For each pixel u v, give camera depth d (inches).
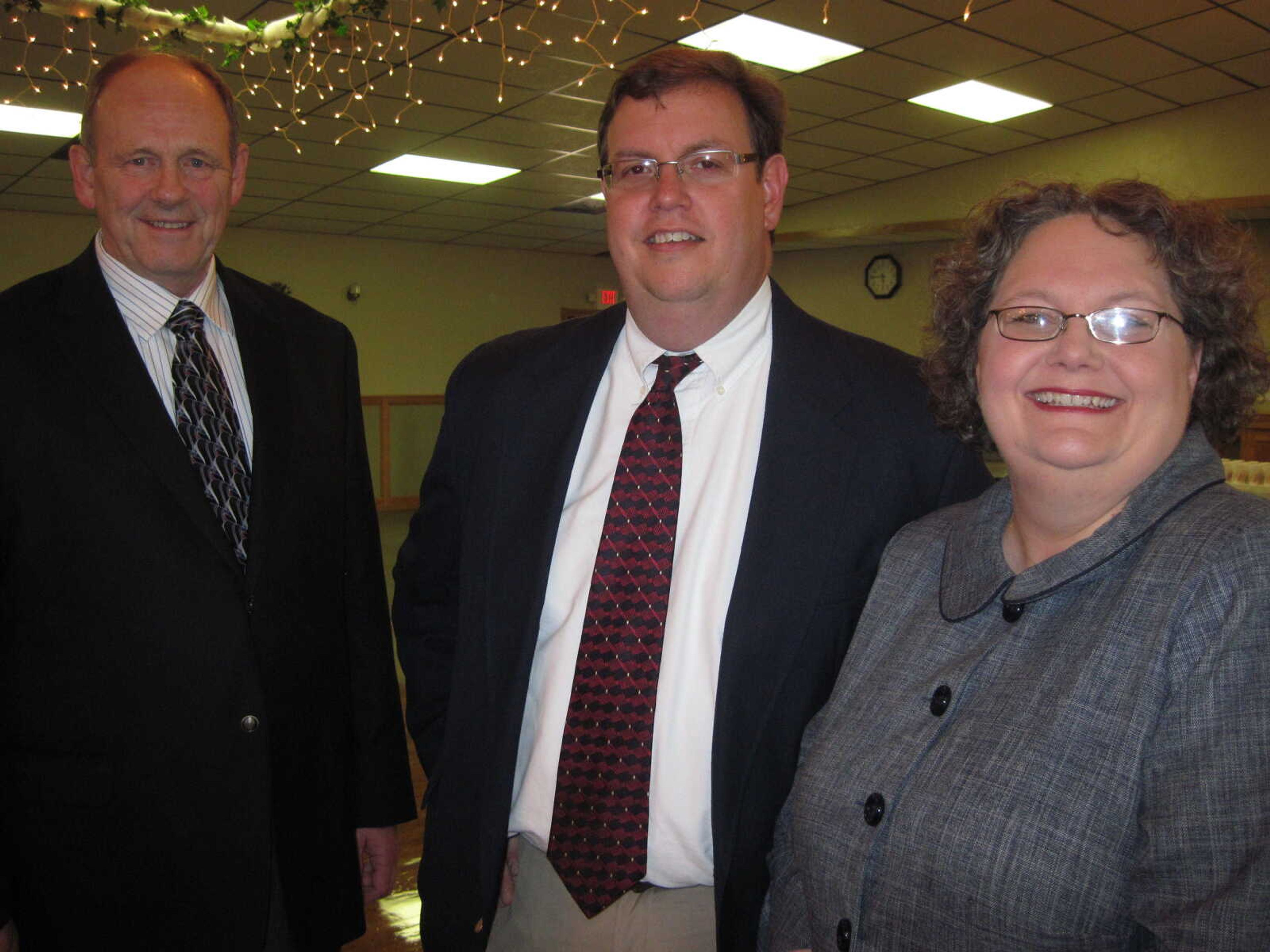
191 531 52.6
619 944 48.0
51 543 50.8
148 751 51.8
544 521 52.3
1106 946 32.7
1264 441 253.6
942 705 38.0
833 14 191.9
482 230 420.2
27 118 239.5
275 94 226.1
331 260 426.9
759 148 51.5
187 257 54.9
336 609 61.2
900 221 360.2
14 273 352.5
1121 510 36.3
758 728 46.8
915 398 51.4
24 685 51.3
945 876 34.9
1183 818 30.3
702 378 52.1
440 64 208.8
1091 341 35.3
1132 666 32.8
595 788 48.3
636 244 50.3
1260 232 284.8
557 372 56.2
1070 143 302.8
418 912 96.1
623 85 51.1
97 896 51.6
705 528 49.7
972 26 201.6
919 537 45.8
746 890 47.3
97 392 51.7
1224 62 231.5
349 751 63.4
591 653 49.2
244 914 53.3
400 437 429.7
